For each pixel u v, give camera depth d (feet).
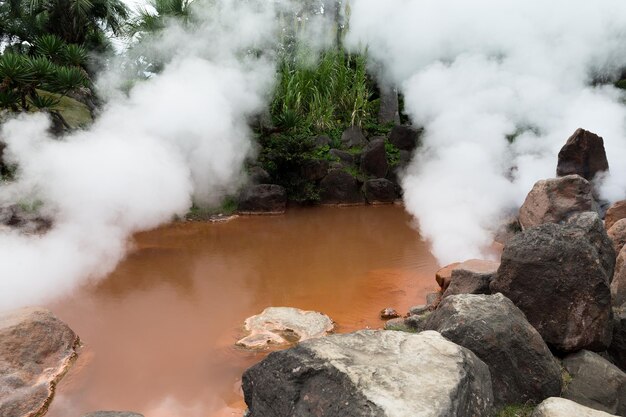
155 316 16.14
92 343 14.15
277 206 34.40
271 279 20.16
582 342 10.51
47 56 37.35
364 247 25.57
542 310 10.80
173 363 13.03
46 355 12.63
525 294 10.99
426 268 21.68
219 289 18.88
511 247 11.41
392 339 8.46
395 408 6.42
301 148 36.47
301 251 24.66
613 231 16.43
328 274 20.84
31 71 29.81
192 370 12.68
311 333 14.52
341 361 7.50
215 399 11.38
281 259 23.17
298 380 7.43
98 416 8.11
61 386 11.87
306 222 32.07
